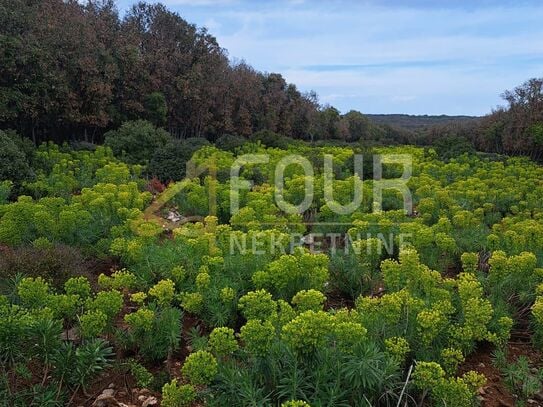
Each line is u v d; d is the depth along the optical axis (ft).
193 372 10.47
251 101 137.69
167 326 13.87
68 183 33.19
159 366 13.84
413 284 15.38
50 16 70.64
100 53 77.71
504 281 16.49
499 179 44.32
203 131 118.83
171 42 109.60
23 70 60.03
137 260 18.53
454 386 10.62
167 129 109.29
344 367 10.86
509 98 105.50
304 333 10.55
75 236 21.31
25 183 32.32
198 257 18.16
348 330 10.73
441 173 49.67
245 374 11.00
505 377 13.73
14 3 61.16
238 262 17.43
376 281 18.93
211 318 15.52
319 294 12.81
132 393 12.64
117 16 102.47
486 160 70.64
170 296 14.05
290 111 161.48
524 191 39.19
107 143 59.11
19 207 20.16
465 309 13.89
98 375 12.88
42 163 43.06
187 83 105.40
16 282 14.78
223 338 11.04
